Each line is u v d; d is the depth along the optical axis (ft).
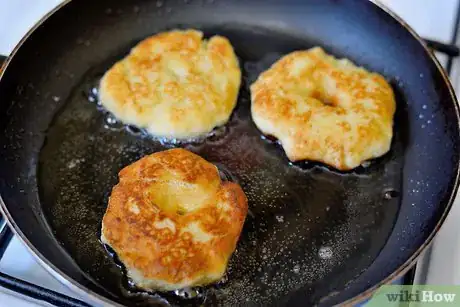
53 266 1.22
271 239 1.40
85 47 1.64
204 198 1.38
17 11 1.77
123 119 1.52
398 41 1.60
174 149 1.45
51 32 1.59
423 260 1.40
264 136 1.52
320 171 1.48
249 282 1.34
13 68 1.51
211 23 1.71
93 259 1.35
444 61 1.67
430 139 1.50
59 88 1.58
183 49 1.61
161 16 1.70
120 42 1.67
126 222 1.33
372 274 1.35
